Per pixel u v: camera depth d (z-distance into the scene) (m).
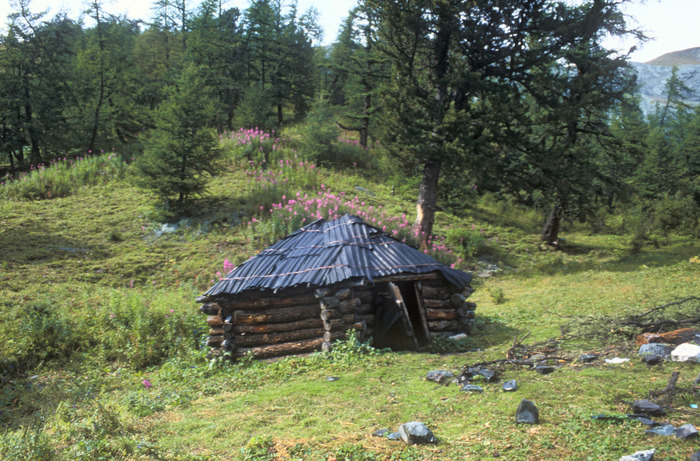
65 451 4.51
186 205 19.33
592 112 19.73
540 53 18.00
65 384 7.47
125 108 33.44
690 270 14.02
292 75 46.41
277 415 5.28
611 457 3.56
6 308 10.37
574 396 4.93
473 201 24.62
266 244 16.95
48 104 30.73
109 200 20.34
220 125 34.81
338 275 8.07
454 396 5.38
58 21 32.91
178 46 46.41
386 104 18.11
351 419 4.98
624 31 17.97
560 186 17.88
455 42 18.41
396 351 8.18
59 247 15.81
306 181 22.88
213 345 8.31
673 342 6.39
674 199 27.39
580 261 19.66
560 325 8.76
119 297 10.92
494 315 10.70
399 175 24.30
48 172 22.00
